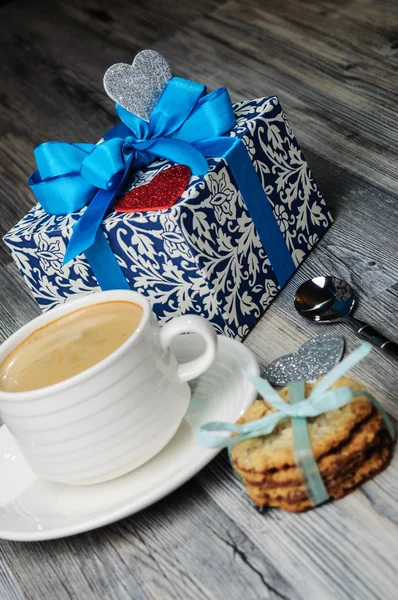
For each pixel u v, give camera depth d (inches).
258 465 23.2
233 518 24.5
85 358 25.0
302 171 31.8
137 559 24.5
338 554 23.0
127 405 24.5
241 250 29.7
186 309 29.6
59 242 29.7
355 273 30.5
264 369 27.9
